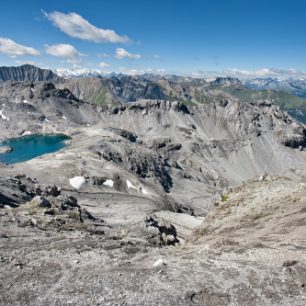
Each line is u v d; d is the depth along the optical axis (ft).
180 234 264.72
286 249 115.44
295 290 87.20
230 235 174.70
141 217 360.89
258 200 238.48
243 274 93.71
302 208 185.88
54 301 82.02
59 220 187.62
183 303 80.89
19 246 123.54
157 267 98.68
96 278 92.89
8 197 272.72
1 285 90.53
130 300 81.51
